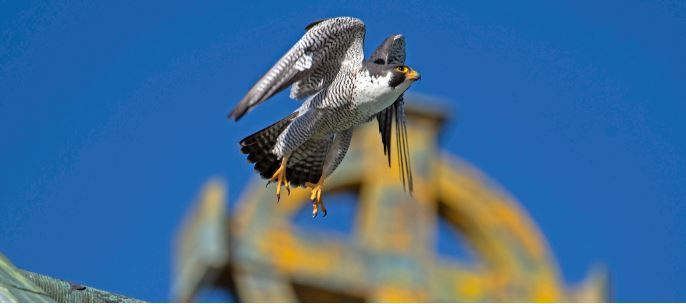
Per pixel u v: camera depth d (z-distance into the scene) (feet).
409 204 57.31
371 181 57.52
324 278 54.80
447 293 56.29
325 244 55.31
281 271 54.03
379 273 55.77
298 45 43.55
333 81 44.24
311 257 54.80
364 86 43.65
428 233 56.90
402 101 46.60
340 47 44.04
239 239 53.88
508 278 56.90
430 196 57.72
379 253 56.24
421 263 56.39
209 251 52.21
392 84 43.45
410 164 58.08
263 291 53.26
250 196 54.80
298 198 55.16
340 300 55.57
